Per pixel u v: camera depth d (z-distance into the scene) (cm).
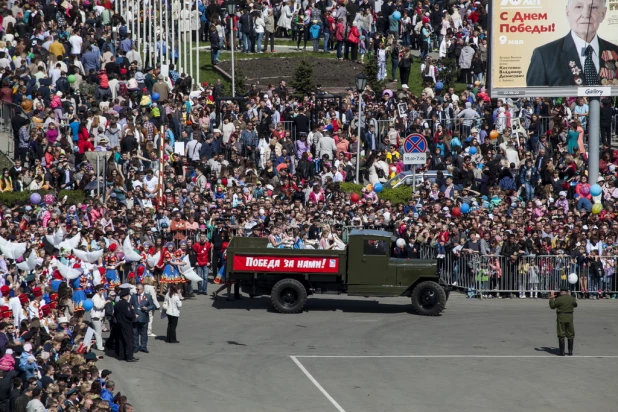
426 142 16712
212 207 14650
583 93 16162
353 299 13938
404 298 14075
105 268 12069
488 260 13975
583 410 9469
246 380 10094
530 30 16212
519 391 9975
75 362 8850
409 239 14500
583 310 13425
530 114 18862
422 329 12238
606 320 12875
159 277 13000
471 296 14062
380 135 18662
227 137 17650
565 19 16125
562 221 14900
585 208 15762
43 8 19825
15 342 9019
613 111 19250
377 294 12812
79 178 15538
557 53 16188
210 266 14662
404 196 16512
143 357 10781
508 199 16300
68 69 18075
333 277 12812
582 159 17612
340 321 12550
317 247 13525
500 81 16362
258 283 12938
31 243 11775
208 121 18100
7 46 18825
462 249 14200
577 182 16662
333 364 10719
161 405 9262
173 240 13912
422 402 9569
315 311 13075
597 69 16125
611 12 16062
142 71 19050
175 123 17462
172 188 15412
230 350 11131
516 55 16262
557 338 11925
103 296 11238
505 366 10800
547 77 16250
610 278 14050
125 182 15350
